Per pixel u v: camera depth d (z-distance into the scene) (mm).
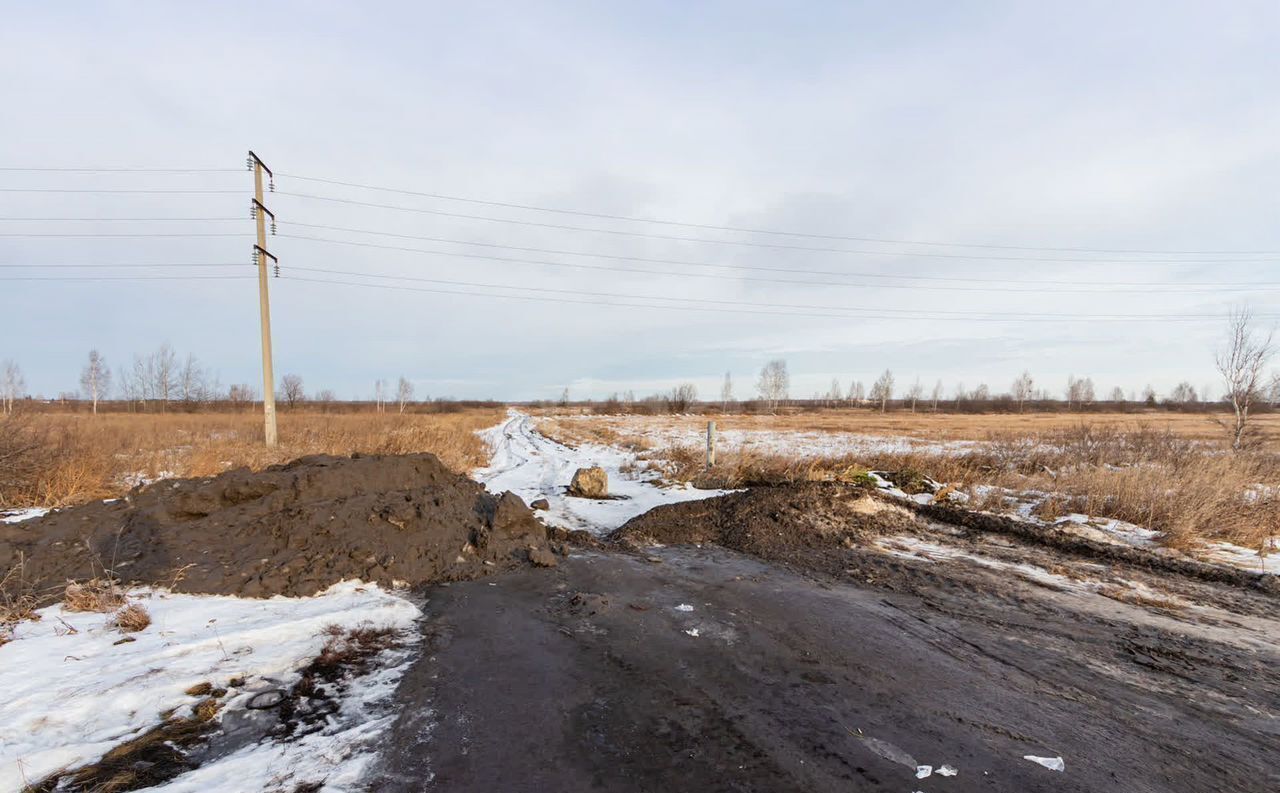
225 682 3734
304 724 3270
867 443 24266
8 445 9367
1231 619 5152
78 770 2822
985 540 7965
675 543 7926
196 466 11836
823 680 3881
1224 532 8414
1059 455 14734
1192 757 3064
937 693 3719
